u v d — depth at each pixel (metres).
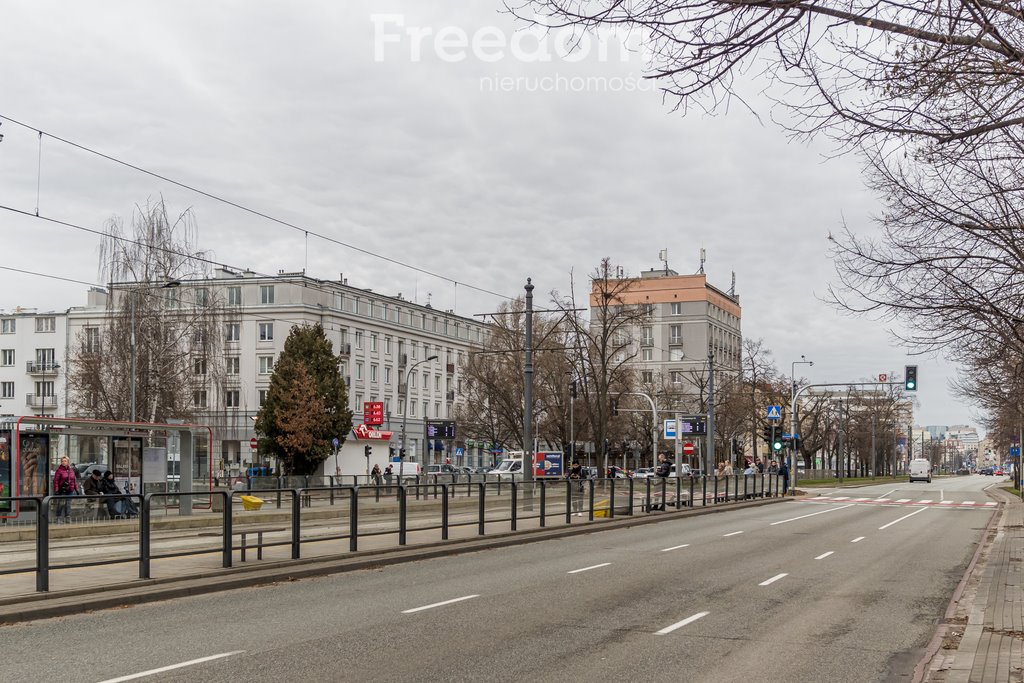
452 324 117.62
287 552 17.64
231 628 11.42
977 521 34.72
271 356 91.56
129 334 50.81
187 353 52.25
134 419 48.06
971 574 18.16
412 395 107.62
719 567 18.72
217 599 13.91
